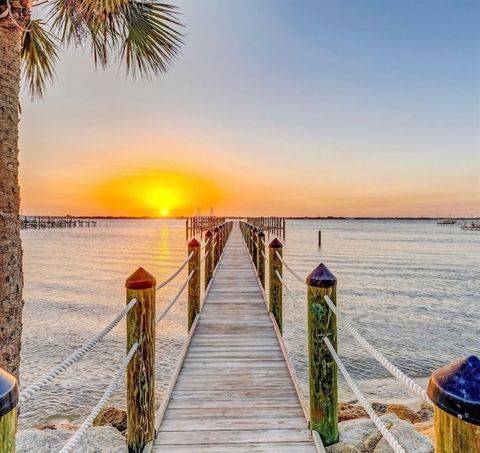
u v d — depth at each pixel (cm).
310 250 3491
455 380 98
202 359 408
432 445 359
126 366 233
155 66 444
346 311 1320
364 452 345
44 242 4562
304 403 308
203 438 264
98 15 377
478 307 1380
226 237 1941
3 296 294
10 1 302
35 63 451
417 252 3403
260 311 597
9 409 99
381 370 856
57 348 932
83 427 178
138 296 253
